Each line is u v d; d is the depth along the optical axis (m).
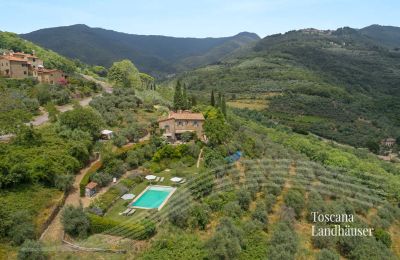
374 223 49.28
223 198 44.84
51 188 41.62
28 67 90.25
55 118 60.03
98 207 39.47
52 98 76.44
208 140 64.06
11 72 85.12
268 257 36.34
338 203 50.31
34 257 29.98
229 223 38.62
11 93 68.81
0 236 32.41
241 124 89.75
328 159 71.88
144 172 51.97
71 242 33.84
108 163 49.84
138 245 34.19
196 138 66.19
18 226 33.12
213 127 63.47
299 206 47.44
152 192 46.72
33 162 41.97
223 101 89.31
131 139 62.72
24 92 72.19
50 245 32.59
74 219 35.09
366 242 42.41
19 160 41.22
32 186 40.09
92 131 56.88
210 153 56.88
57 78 91.19
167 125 67.88
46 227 35.56
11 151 42.72
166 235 36.03
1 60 85.44
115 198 43.25
